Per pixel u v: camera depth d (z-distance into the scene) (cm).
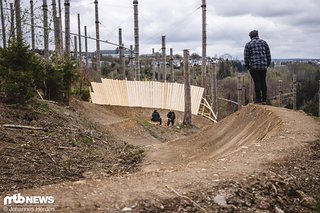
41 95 1864
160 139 1997
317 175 606
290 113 1062
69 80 2016
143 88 3331
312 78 7488
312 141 768
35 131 1189
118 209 449
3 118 1198
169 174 584
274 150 710
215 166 627
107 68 7056
